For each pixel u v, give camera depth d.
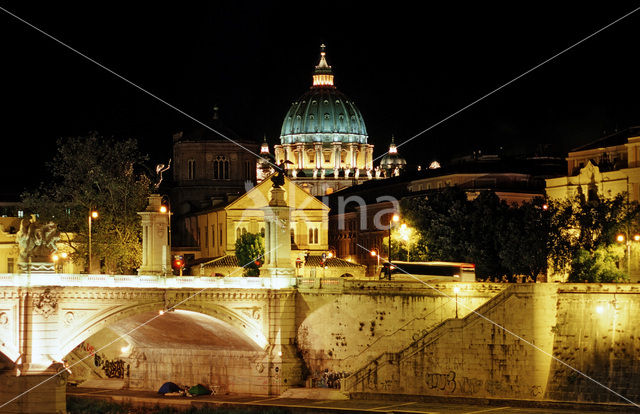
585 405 136.62
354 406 142.25
